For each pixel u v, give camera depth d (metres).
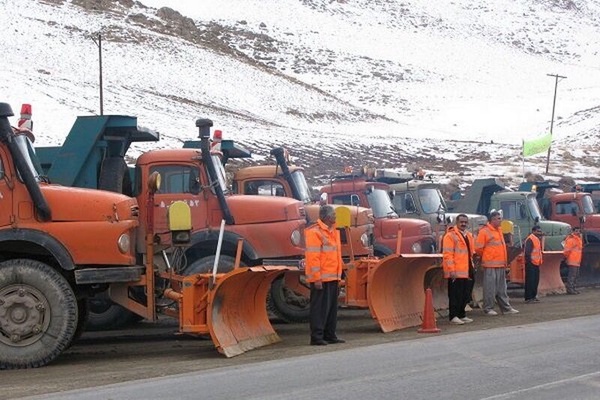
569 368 12.05
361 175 26.05
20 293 13.64
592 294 27.19
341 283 17.64
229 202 17.98
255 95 113.06
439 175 65.56
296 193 21.61
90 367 13.38
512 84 139.62
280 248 17.91
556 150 85.31
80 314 15.28
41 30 116.62
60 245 13.94
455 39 169.62
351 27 171.12
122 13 145.62
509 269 25.42
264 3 177.88
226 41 149.75
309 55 148.88
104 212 14.20
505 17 190.50
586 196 32.25
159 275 15.10
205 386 11.05
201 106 97.62
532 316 19.59
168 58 120.25
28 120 14.81
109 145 18.22
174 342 16.64
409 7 189.50
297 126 98.69
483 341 14.80
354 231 20.64
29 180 13.92
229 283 14.42
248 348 14.81
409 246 23.97
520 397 10.26
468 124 109.94
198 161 17.92
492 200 30.69
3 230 13.84
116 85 97.62
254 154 67.56
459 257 18.41
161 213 17.72
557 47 172.88
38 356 13.54
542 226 29.86
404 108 120.44
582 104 117.50
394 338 15.93
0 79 79.25
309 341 16.02
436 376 11.48
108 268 14.21
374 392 10.50
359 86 132.50
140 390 10.89
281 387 10.89
